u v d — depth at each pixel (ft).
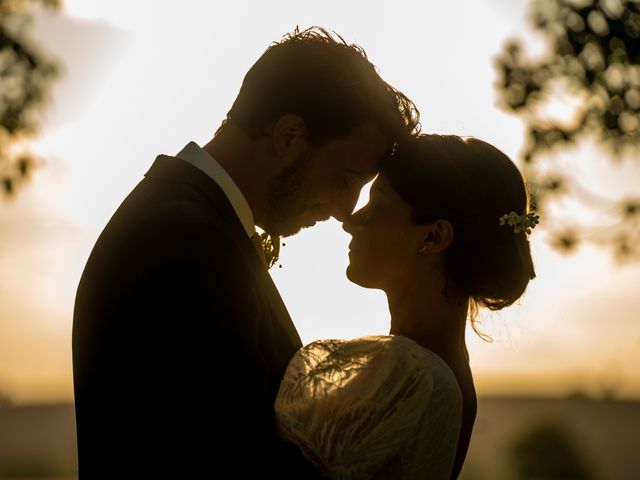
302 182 9.21
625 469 69.62
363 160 9.43
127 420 7.90
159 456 7.75
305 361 8.65
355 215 9.75
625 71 17.58
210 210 8.39
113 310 8.04
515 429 65.62
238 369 7.75
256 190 9.17
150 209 8.26
